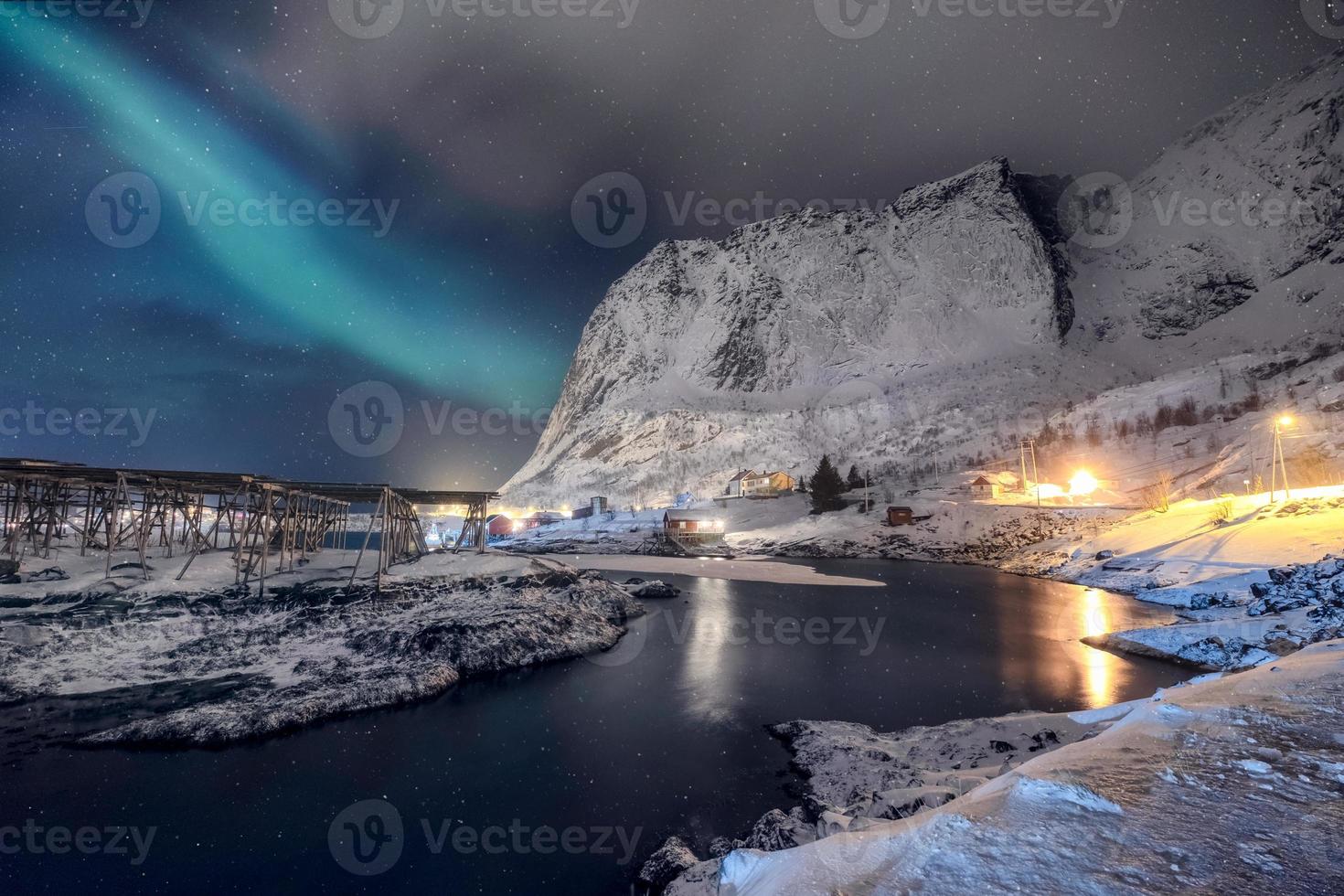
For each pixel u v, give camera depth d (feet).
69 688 47.03
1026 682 51.49
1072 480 249.55
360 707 45.09
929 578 131.34
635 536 239.09
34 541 67.62
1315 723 17.39
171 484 69.87
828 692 49.78
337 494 81.87
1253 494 140.15
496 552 93.20
